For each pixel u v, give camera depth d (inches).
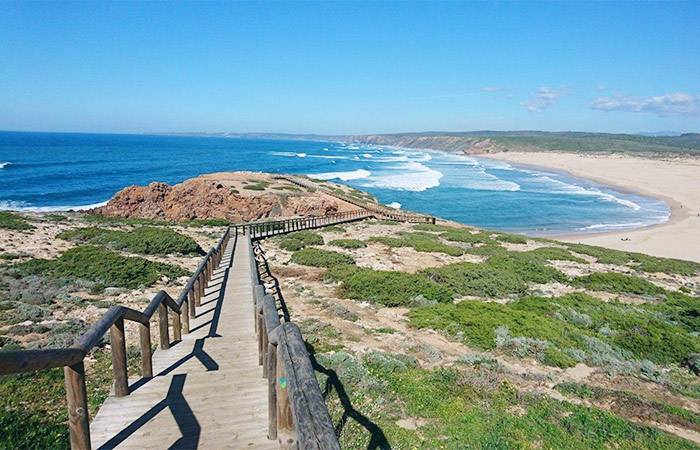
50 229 827.4
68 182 2588.6
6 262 555.5
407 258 856.3
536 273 759.1
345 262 768.9
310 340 397.7
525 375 359.6
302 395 97.7
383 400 292.4
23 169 3105.3
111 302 440.1
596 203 2256.4
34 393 237.3
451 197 2452.0
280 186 1710.1
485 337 434.0
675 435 285.7
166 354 263.6
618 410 311.3
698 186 2785.4
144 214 1373.0
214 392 206.8
